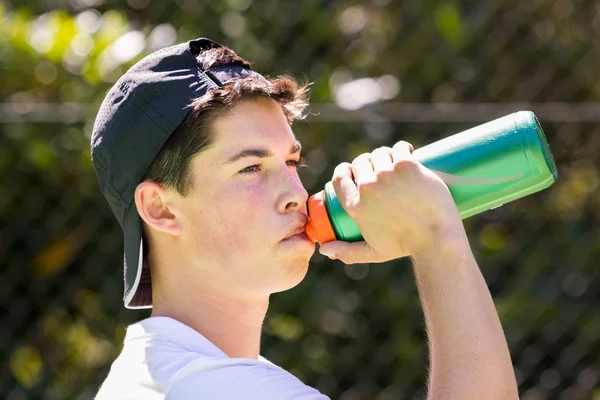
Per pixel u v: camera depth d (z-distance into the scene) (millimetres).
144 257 5930
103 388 5406
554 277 12586
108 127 5680
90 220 11992
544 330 12258
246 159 5379
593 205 13180
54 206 12055
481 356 4914
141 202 5566
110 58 12477
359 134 12422
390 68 13750
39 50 12664
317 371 12070
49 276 12000
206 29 13320
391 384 12117
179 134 5438
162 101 5484
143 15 13469
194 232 5492
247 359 5098
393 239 5273
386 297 12266
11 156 12031
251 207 5395
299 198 5469
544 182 5441
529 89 13922
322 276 12359
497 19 13961
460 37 13766
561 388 12148
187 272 5590
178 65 5586
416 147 12328
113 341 11883
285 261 5457
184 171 5441
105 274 11945
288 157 5598
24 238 12031
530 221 12930
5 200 12008
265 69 13289
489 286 12555
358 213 5320
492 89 13867
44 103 12539
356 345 12203
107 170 5723
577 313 12312
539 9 14094
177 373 5047
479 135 5457
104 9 13516
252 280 5457
